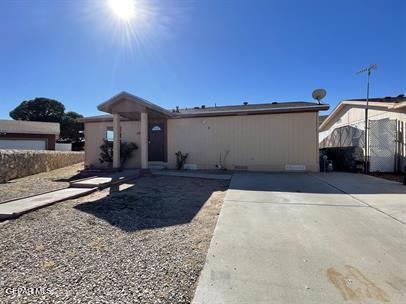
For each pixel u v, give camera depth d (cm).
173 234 346
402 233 332
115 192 630
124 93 938
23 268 252
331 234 332
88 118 1253
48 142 2258
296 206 475
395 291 204
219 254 277
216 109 1286
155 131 1190
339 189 630
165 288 214
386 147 973
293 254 275
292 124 1023
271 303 190
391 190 608
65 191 609
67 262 265
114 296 203
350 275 229
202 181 795
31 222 397
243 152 1075
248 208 466
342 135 1384
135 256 278
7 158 897
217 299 196
